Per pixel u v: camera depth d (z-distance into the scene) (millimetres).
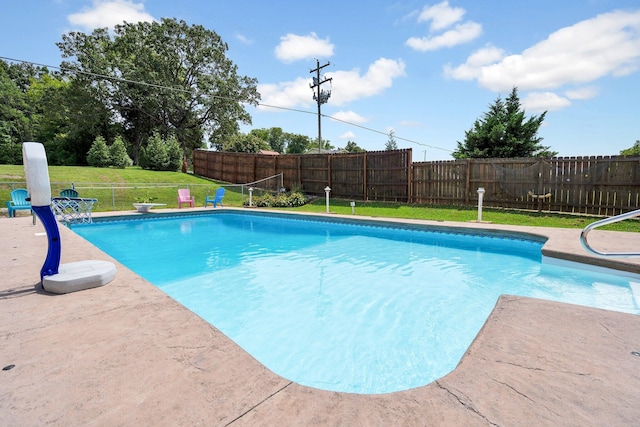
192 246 7242
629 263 4223
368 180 12852
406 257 6238
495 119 20625
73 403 1404
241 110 27469
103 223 9812
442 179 10781
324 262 5938
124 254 6512
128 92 24656
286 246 7254
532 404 1415
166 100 25312
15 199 9133
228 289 4539
